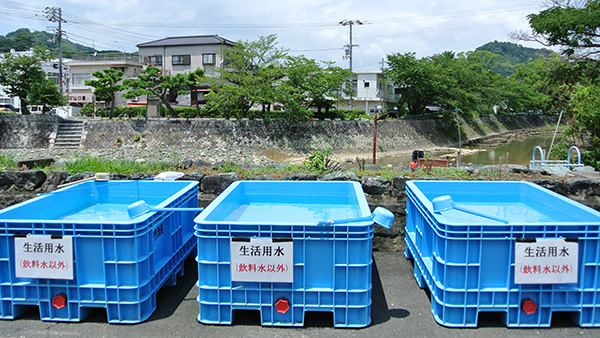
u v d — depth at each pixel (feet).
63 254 10.93
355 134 104.83
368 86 155.33
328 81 101.91
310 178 18.61
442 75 122.93
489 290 10.68
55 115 85.05
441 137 130.52
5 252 11.20
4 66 88.79
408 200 15.70
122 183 15.97
